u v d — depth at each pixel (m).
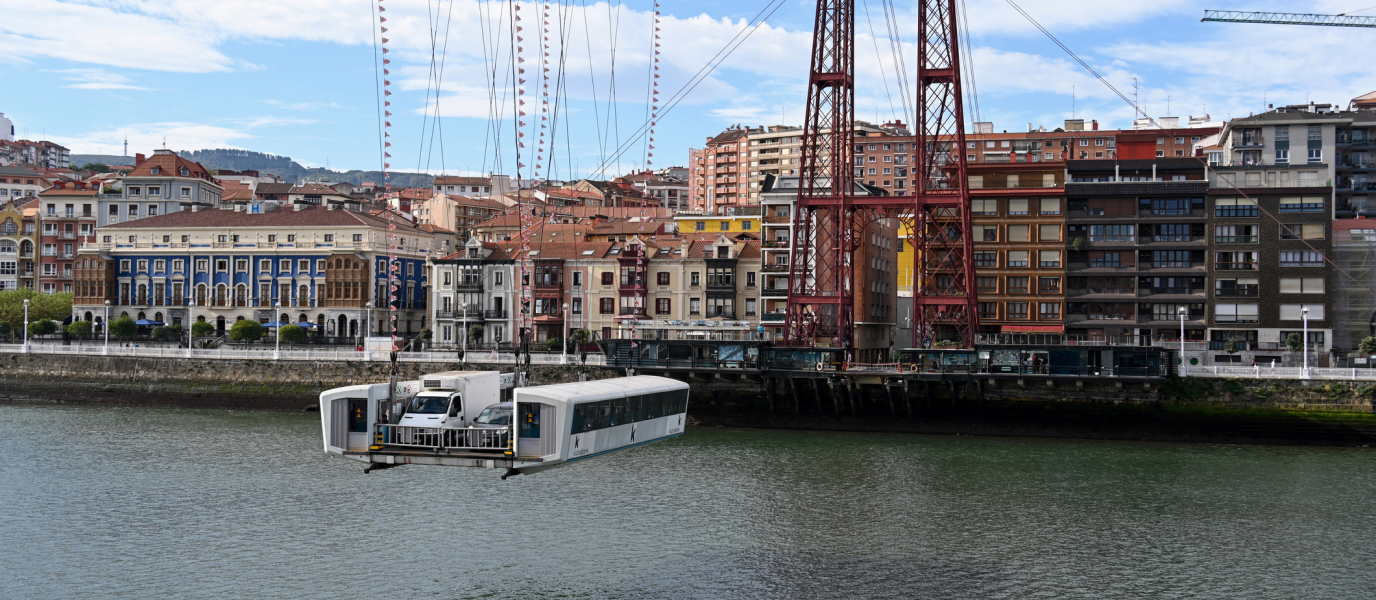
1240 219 128.62
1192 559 62.59
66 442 97.94
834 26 119.62
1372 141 167.75
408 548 64.62
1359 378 99.19
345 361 124.88
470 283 154.88
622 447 57.47
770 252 142.12
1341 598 56.16
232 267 175.50
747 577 59.19
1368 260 128.62
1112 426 104.25
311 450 94.69
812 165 120.06
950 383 107.38
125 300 179.75
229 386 127.31
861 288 137.25
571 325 149.75
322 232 173.00
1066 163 136.88
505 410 54.81
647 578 59.16
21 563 61.00
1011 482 82.00
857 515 72.00
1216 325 128.75
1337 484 81.38
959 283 135.75
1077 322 132.75
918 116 115.88
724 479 82.88
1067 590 57.25
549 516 71.88
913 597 56.00
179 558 62.28
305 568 60.62
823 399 112.12
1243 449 98.06
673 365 112.62
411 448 50.81
